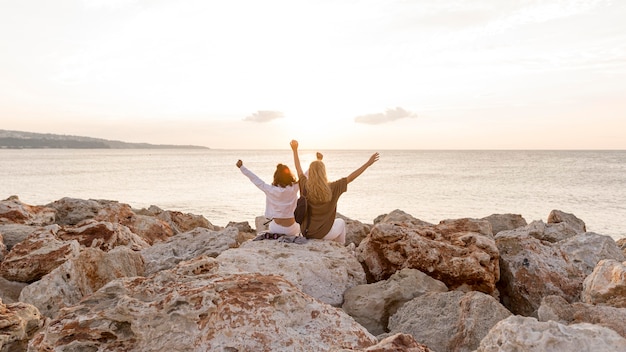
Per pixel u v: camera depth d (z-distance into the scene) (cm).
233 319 365
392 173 11825
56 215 1320
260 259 624
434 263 652
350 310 568
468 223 807
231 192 6669
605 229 3725
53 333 370
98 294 418
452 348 448
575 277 670
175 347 352
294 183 747
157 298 405
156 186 7656
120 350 362
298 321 390
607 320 429
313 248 694
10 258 794
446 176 10594
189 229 1481
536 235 915
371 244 729
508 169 13662
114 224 1018
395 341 309
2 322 481
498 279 663
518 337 297
